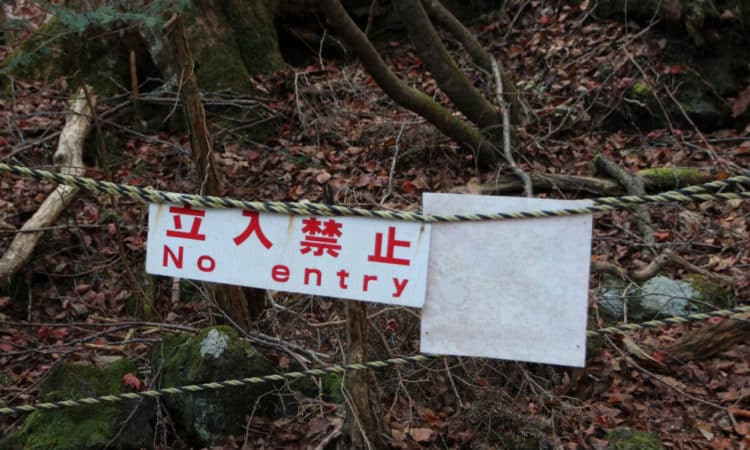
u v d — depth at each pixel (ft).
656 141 23.29
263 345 13.37
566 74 24.86
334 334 13.53
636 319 15.64
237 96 23.27
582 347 8.08
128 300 16.67
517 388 12.98
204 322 15.08
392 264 8.24
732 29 24.84
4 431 12.41
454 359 13.02
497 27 27.68
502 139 21.11
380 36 28.09
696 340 14.28
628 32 25.52
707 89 24.21
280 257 8.41
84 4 15.55
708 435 12.39
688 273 17.04
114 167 20.71
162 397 12.37
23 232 16.84
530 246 8.05
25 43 23.30
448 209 8.13
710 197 7.78
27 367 14.46
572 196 20.16
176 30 12.74
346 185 19.83
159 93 22.16
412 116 23.18
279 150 21.84
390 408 12.41
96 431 11.93
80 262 17.34
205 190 13.39
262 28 25.13
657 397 13.55
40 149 20.38
